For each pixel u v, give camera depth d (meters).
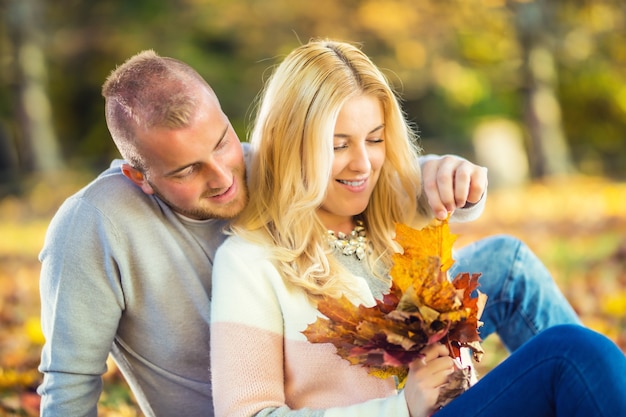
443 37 18.30
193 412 3.14
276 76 3.09
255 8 18.73
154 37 19.59
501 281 3.47
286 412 2.69
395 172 3.22
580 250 8.42
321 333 2.62
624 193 13.24
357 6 18.25
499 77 18.44
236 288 2.90
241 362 2.80
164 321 3.02
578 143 20.34
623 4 17.78
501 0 17.34
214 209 2.94
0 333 6.19
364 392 2.83
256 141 3.13
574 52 18.47
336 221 3.18
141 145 2.83
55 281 2.95
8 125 20.95
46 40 19.48
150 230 2.99
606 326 5.46
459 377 2.57
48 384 2.98
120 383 4.85
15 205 16.20
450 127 19.84
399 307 2.54
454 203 3.17
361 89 3.00
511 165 17.00
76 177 18.17
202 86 2.87
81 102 21.14
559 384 2.42
